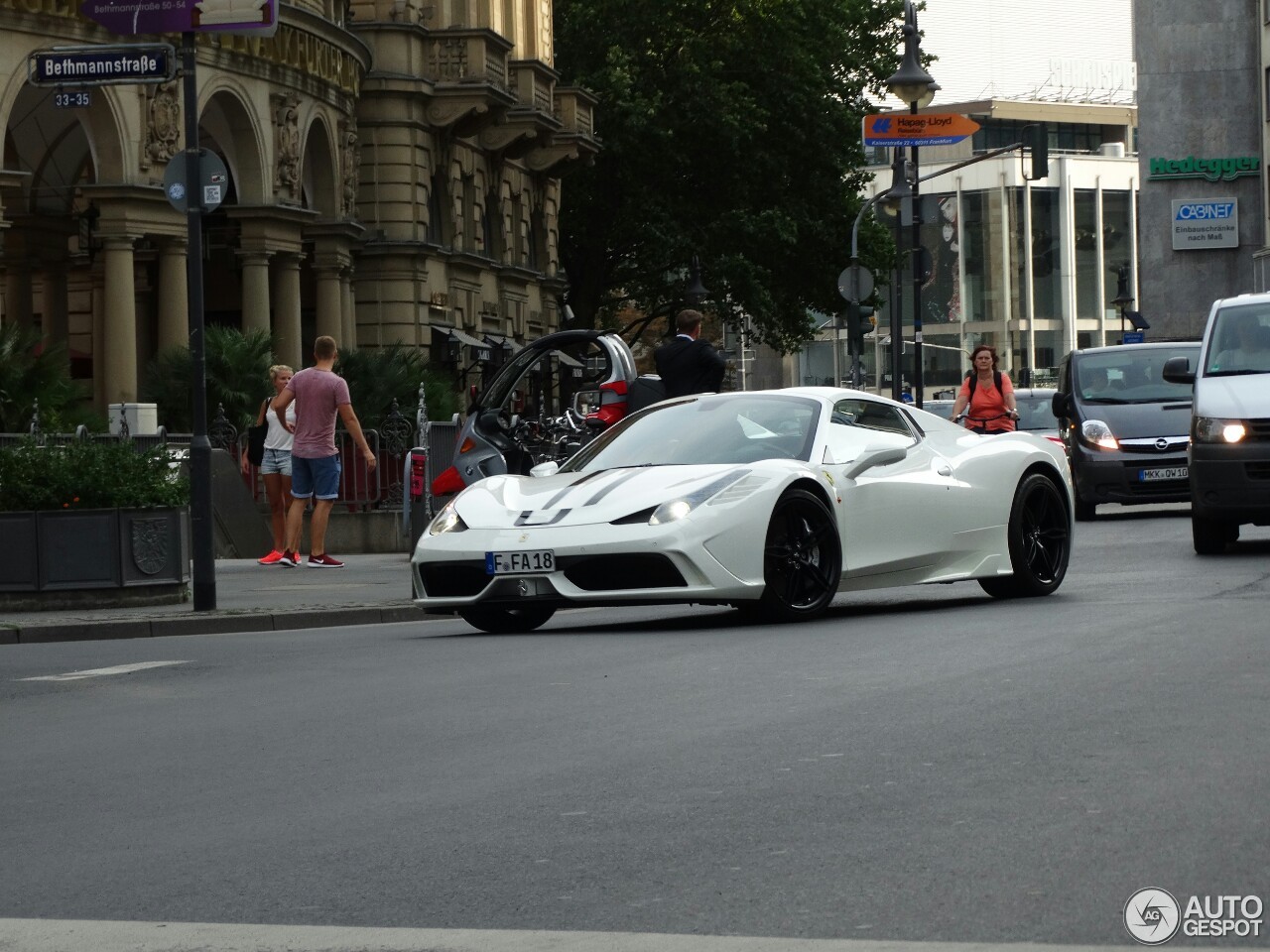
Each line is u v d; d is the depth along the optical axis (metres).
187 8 16.22
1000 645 11.23
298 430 22.78
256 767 8.13
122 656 13.09
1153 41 88.44
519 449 23.77
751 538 12.91
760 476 13.15
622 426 14.60
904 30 33.53
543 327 63.25
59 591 16.92
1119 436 27.34
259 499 29.25
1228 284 88.25
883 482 14.01
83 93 16.52
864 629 12.59
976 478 14.72
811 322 72.81
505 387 23.80
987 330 144.75
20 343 30.27
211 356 35.59
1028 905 5.27
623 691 9.85
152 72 16.33
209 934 5.36
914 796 6.78
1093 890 5.40
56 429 28.88
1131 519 27.70
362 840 6.54
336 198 46.78
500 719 9.09
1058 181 144.38
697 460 13.84
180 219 39.06
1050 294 144.88
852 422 14.30
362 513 27.72
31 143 46.09
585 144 61.44
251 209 41.97
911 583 14.20
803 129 68.31
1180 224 88.38
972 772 7.18
